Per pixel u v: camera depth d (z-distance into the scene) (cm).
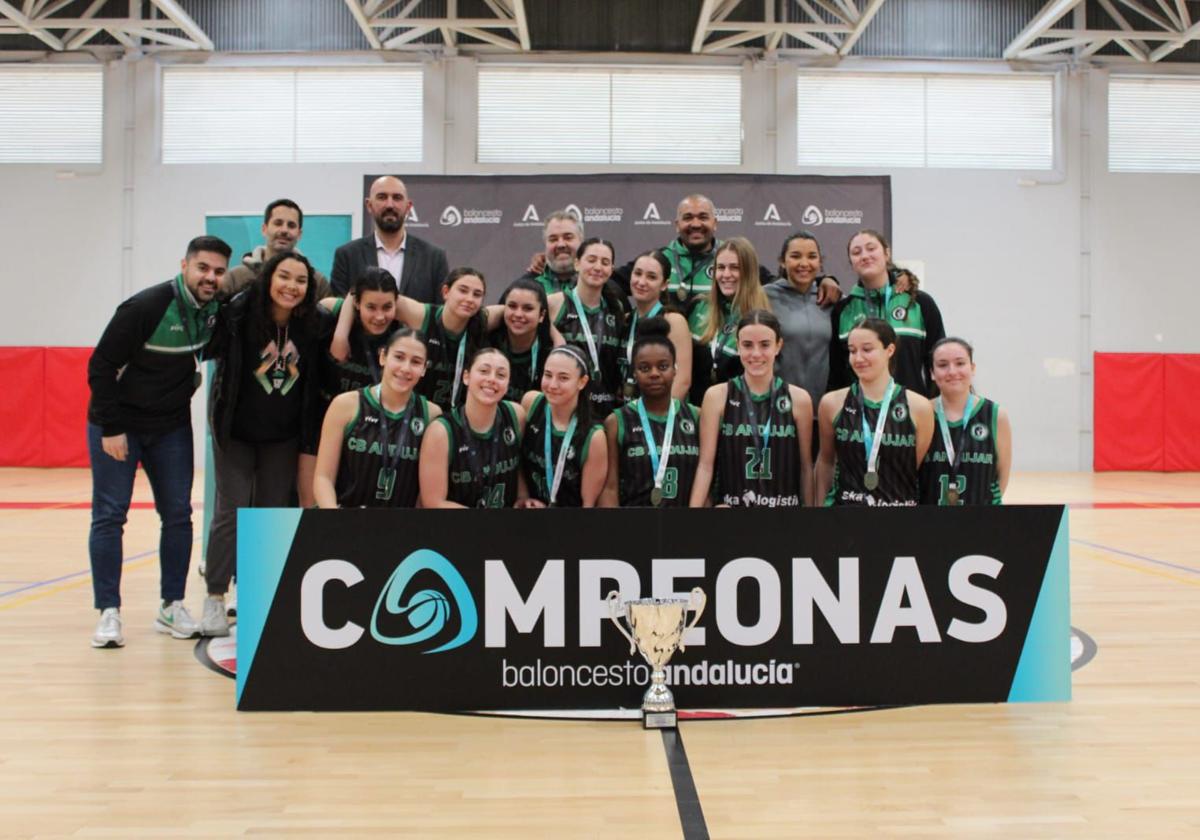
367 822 221
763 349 369
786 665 309
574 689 307
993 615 314
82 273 1345
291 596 305
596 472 365
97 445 391
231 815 225
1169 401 1376
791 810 228
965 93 1357
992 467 381
